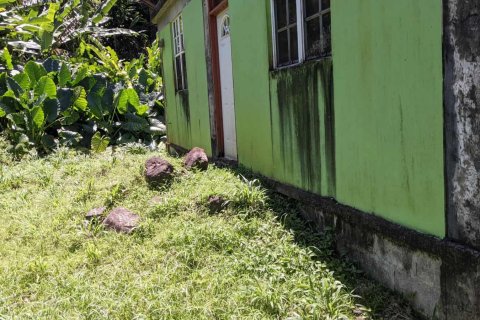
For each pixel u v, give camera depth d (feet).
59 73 36.73
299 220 15.64
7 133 34.24
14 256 15.47
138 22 74.49
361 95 12.40
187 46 27.45
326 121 14.23
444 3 9.44
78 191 20.49
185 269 13.70
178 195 18.25
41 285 13.42
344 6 12.75
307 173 15.62
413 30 10.36
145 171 20.58
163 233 15.81
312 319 10.66
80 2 49.78
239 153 21.24
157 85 46.60
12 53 44.62
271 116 17.76
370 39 11.81
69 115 36.45
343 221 13.80
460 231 9.61
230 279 12.60
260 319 10.79
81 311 11.75
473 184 9.18
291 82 16.06
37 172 25.27
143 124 38.65
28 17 42.93
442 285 10.07
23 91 34.55
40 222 18.12
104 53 51.26
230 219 15.99
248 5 18.74
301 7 15.35
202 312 11.34
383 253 12.07
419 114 10.42
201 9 24.29
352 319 10.82
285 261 13.16
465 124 9.23
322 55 14.60
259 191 16.97
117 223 16.67
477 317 9.16
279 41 17.21
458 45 9.19
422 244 10.45
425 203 10.50
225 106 23.32
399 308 11.20
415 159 10.67
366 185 12.57
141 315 11.26
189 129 28.78
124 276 13.58
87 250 15.03
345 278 12.62
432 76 9.94
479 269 9.00
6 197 21.89
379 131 11.81
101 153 32.53
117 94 38.63
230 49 21.75
